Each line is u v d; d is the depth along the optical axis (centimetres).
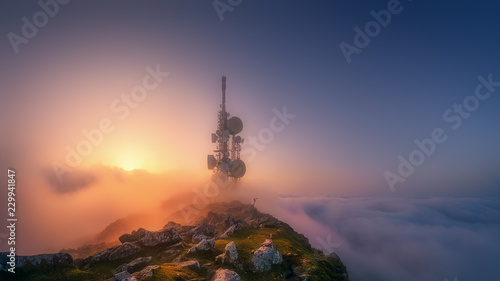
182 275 1554
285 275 1978
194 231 2934
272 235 2898
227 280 1535
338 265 2653
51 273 1512
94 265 1800
